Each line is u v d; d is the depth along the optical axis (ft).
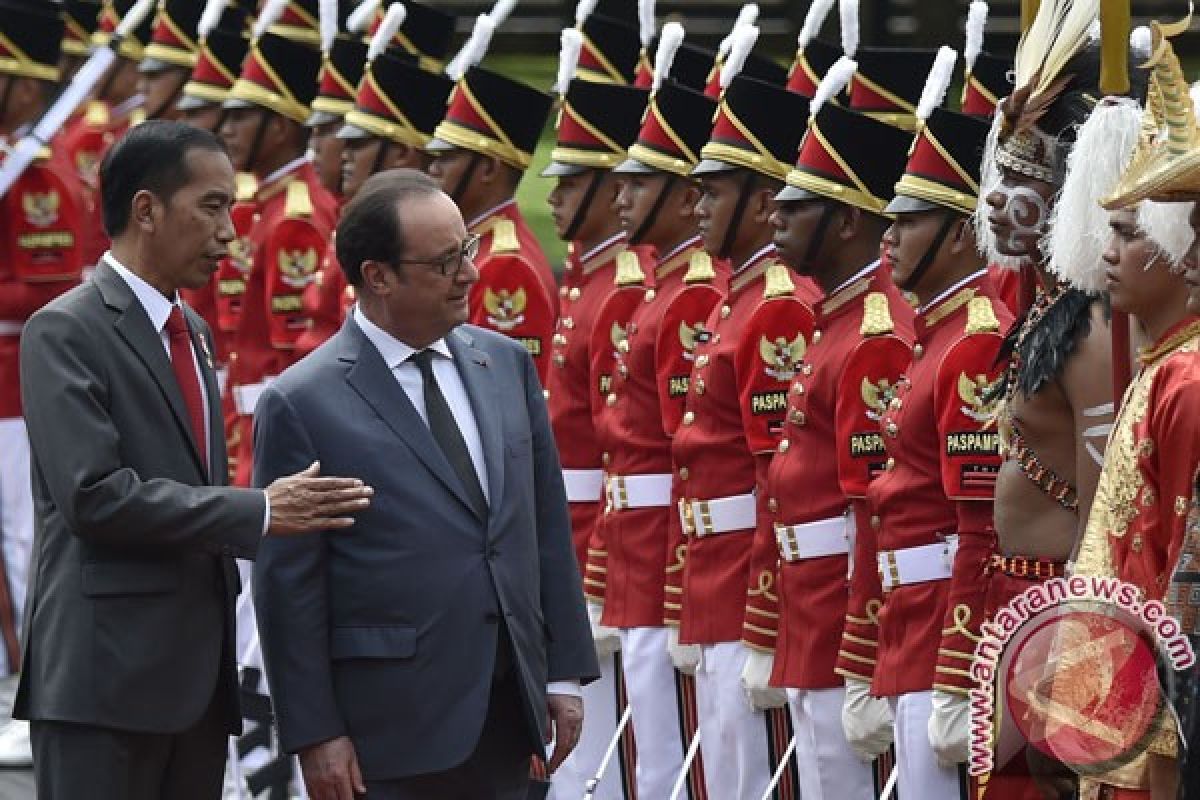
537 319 62.54
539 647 45.11
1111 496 36.32
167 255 44.98
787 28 101.76
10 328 81.46
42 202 81.92
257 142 74.28
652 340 57.72
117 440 43.73
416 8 72.13
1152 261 36.47
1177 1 91.71
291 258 72.08
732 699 54.90
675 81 58.49
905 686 47.03
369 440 43.98
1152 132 35.22
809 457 50.78
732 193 53.93
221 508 42.63
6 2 83.92
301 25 78.02
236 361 73.51
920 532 46.83
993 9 93.71
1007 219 42.01
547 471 46.80
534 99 64.18
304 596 43.62
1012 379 42.19
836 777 50.98
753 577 53.16
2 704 76.84
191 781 45.98
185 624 44.39
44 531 44.75
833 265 50.75
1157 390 35.58
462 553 44.01
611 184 60.85
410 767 43.73
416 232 43.75
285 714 43.65
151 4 88.74
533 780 49.47
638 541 58.29
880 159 50.03
